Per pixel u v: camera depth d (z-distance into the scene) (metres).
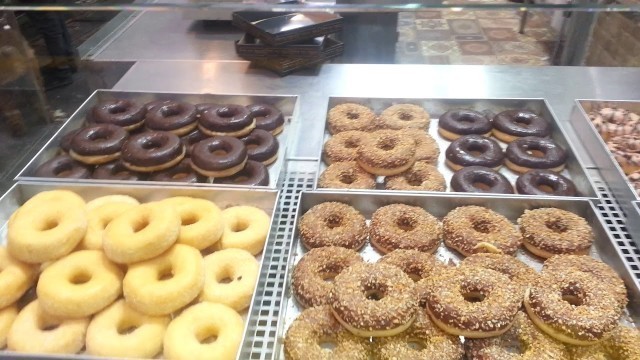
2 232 0.64
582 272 0.55
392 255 0.59
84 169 0.71
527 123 0.80
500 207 0.66
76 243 0.58
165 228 0.55
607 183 0.68
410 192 0.66
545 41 1.38
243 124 0.76
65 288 0.52
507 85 0.89
